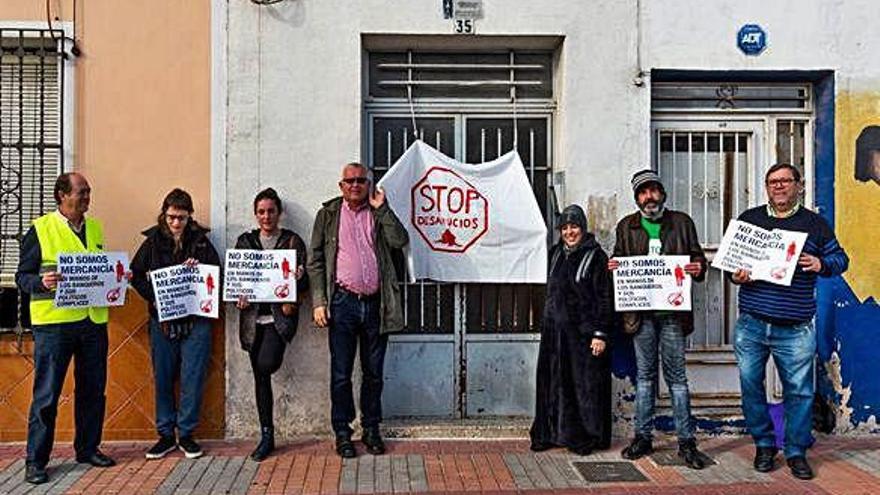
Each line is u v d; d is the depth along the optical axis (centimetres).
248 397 752
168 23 752
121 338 743
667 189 802
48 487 630
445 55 797
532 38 773
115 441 743
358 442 741
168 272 695
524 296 796
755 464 678
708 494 621
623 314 704
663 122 798
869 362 770
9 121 753
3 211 750
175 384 736
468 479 652
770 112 800
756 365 673
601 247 744
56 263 643
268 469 672
